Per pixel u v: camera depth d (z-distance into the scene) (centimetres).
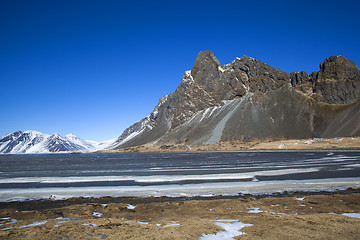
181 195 2895
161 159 11569
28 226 1566
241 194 2872
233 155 13112
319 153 12081
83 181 4144
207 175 4572
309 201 2309
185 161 9356
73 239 1227
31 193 3161
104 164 9025
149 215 1947
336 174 4219
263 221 1557
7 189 3472
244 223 1533
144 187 3459
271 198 2489
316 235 1257
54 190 3341
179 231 1347
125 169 6462
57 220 1709
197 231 1343
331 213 1861
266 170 5153
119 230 1383
